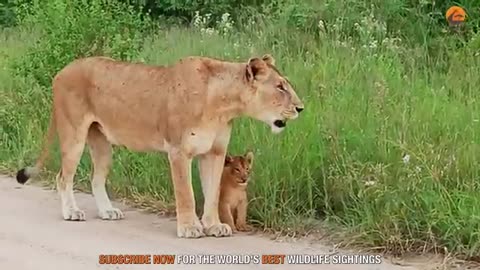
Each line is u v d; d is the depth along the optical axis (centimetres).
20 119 1809
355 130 1389
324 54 1748
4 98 1892
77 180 1589
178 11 2562
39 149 1708
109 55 1811
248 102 1230
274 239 1248
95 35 1836
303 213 1307
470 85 1612
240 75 1228
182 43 2011
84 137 1358
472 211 1156
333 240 1224
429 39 1956
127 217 1386
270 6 2236
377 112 1421
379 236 1182
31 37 2209
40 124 1761
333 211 1299
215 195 1265
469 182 1227
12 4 2997
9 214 1406
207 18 2327
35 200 1511
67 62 1814
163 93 1262
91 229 1305
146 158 1498
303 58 1836
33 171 1459
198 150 1241
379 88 1498
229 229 1266
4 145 1806
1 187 1616
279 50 1844
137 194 1466
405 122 1365
